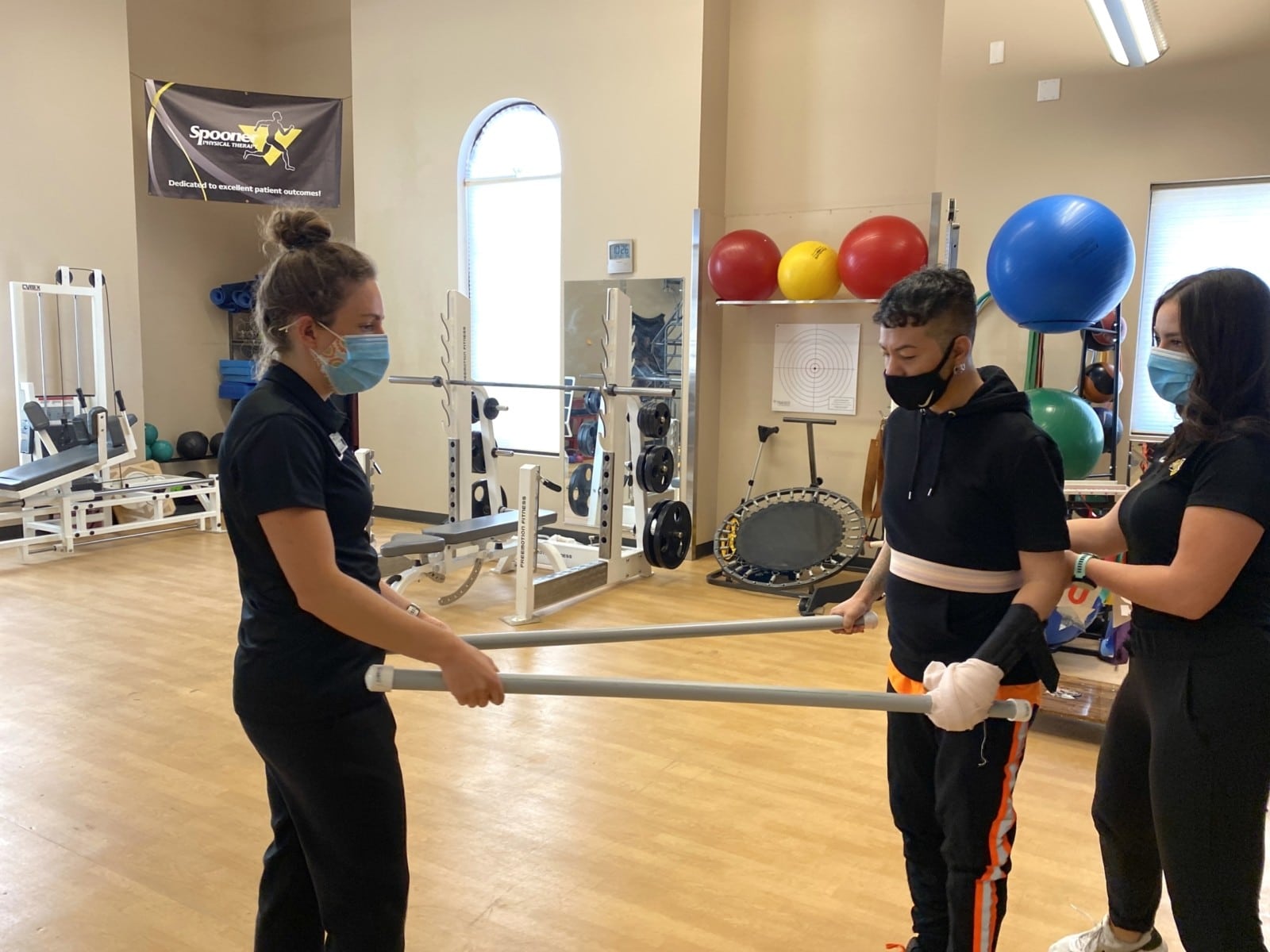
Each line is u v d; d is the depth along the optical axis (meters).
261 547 1.38
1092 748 3.35
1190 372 1.57
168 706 3.59
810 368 6.20
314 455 1.38
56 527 6.12
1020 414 1.60
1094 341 4.48
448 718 3.52
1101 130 4.60
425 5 7.02
